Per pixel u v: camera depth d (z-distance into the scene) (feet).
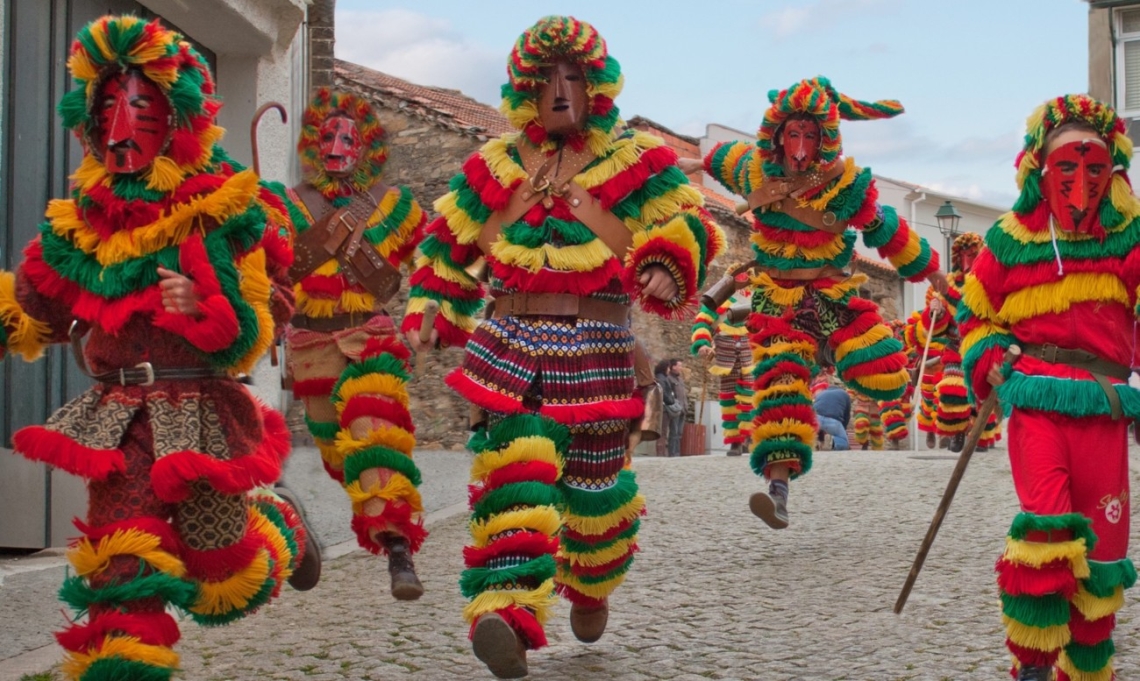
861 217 27.25
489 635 15.17
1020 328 15.51
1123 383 15.16
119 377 13.96
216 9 29.50
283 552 15.46
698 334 47.78
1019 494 15.26
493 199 17.37
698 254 16.85
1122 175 15.23
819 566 23.66
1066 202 14.97
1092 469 15.03
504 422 16.72
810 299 27.35
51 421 13.78
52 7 26.68
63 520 25.84
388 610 20.81
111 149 13.75
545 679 16.70
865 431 69.72
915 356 60.39
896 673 16.47
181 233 13.85
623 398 17.29
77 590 13.28
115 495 13.78
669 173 17.25
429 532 28.78
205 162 14.17
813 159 27.14
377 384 21.42
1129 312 15.24
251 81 32.40
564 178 17.21
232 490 13.70
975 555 24.14
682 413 72.74
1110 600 14.97
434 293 18.28
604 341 17.15
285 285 15.38
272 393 33.40
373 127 22.50
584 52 16.98
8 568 23.21
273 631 19.48
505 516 16.05
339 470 22.93
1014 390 15.14
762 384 26.76
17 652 17.56
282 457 14.71
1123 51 84.74
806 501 32.32
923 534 26.76
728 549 25.67
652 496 33.71
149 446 13.91
